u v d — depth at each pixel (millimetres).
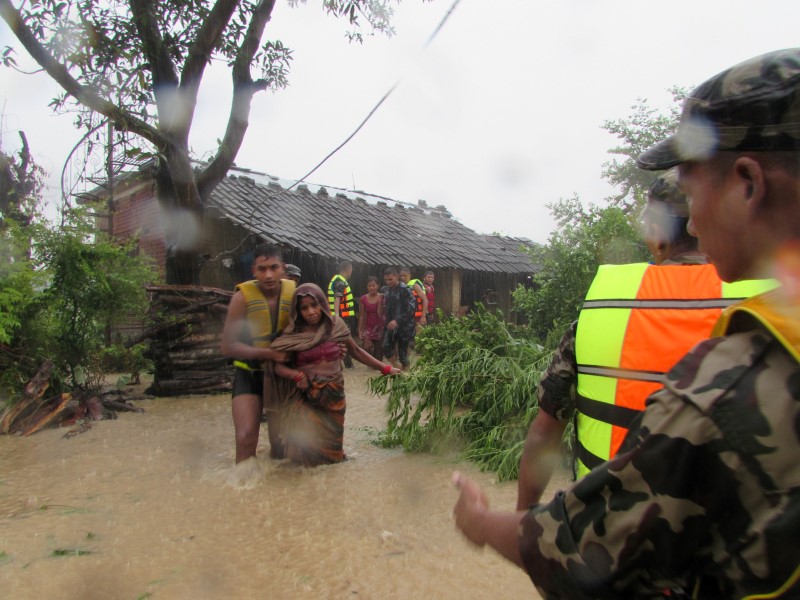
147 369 8773
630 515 832
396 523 3711
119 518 3834
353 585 2938
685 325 1477
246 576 3035
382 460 5152
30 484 4559
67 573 3064
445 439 5301
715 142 866
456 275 16781
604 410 1567
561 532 903
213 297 8453
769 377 764
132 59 8305
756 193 837
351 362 11766
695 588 830
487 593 2861
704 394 793
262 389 5129
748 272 885
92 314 7379
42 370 6586
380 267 15461
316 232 14164
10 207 7809
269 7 8797
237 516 3854
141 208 14070
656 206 1693
